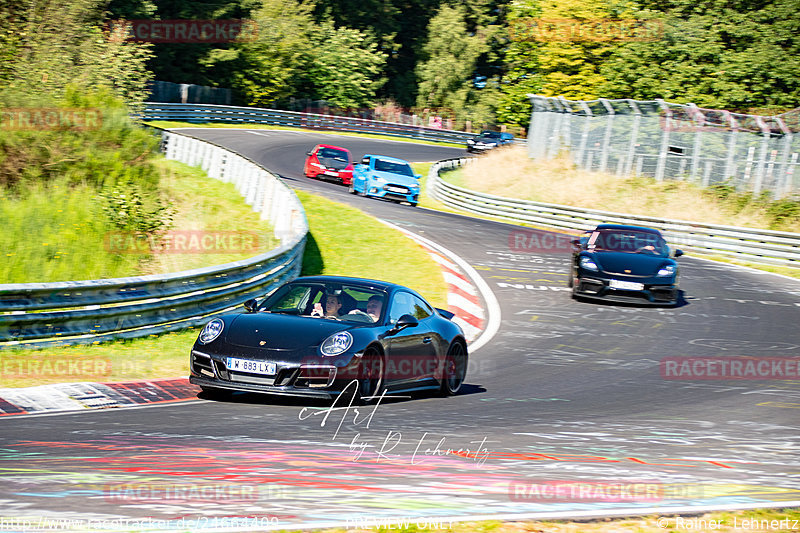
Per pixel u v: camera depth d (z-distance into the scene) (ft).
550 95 549.13
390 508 48.19
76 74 318.45
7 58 299.38
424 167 533.14
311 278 107.65
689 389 117.39
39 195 206.08
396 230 261.03
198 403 88.74
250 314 99.09
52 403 83.56
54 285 112.37
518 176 408.87
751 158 344.90
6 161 215.51
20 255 163.22
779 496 58.03
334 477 56.08
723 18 501.15
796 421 96.78
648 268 195.21
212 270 139.85
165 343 125.49
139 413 80.84
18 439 65.05
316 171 392.27
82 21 346.33
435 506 49.26
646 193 359.87
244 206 248.32
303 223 194.39
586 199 363.76
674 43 500.74
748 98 471.62
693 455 73.46
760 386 121.80
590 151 397.39
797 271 270.05
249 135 531.50
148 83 572.51
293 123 632.38
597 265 196.34
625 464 67.05
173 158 325.21
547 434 80.53
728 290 225.56
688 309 197.36
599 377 124.77
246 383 88.63
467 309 181.78
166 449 63.26
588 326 172.65
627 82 509.76
